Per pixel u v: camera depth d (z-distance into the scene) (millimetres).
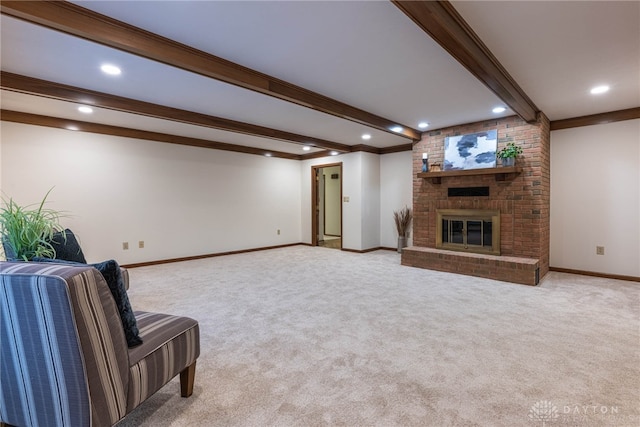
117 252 4988
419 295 3559
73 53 2463
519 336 2480
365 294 3619
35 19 1820
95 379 1203
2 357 1255
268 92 3008
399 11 1971
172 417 1597
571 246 4551
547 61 2695
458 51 2217
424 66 2781
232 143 6305
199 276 4523
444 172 4773
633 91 3428
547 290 3703
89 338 1180
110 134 4871
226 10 1954
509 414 1595
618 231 4199
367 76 2990
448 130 4965
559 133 4594
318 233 7688
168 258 5555
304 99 3328
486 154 4543
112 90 3277
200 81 3047
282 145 6512
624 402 1680
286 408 1659
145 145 5258
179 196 5680
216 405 1690
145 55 2264
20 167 4145
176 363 1620
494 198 4488
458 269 4543
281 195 7418
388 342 2404
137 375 1394
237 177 6555
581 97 3613
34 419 1269
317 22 2094
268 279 4336
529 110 3760
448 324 2730
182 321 1731
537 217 4141
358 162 6543
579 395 1741
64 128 4461
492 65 2613
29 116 4172
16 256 2168
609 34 2260
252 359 2170
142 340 1498
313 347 2336
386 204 6914
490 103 3785
